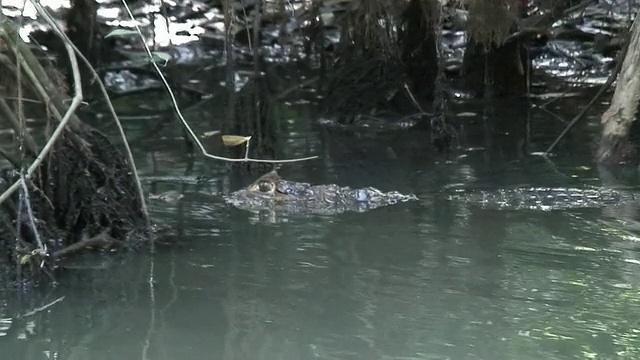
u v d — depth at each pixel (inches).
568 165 325.1
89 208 238.5
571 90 477.4
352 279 203.2
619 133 327.3
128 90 472.4
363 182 303.0
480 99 467.8
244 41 558.3
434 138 369.7
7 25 229.5
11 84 241.9
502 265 211.3
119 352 166.1
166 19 501.0
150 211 266.1
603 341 164.6
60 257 226.7
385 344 165.5
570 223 248.5
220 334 173.2
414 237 237.9
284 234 242.8
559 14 472.4
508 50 462.3
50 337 174.6
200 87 488.4
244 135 370.6
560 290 193.9
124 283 205.5
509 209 265.3
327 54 531.5
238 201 279.3
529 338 166.9
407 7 439.2
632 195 280.7
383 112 428.5
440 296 191.5
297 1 553.0
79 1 456.4
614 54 532.7
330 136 382.6
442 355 159.9
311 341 168.2
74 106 217.3
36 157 226.1
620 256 217.5
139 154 344.2
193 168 322.0
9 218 226.2
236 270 212.2
